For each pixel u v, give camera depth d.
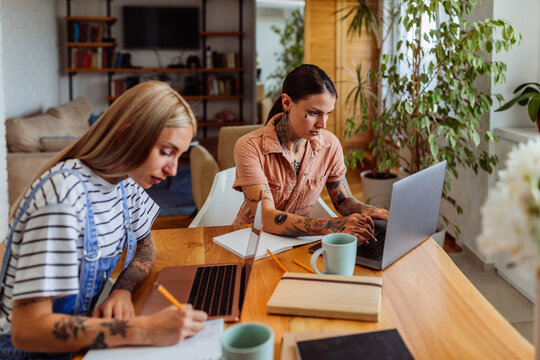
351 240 1.25
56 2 7.48
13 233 1.01
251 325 0.85
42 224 0.98
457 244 3.43
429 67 2.93
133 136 1.04
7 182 3.71
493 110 2.93
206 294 1.17
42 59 6.65
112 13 7.69
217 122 8.02
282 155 1.72
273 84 7.88
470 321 1.04
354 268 1.32
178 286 1.22
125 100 1.05
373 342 0.91
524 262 0.69
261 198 1.64
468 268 3.08
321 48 6.07
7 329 1.12
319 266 1.33
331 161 1.86
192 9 7.77
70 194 1.02
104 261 1.17
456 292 1.17
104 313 1.06
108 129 1.07
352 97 6.19
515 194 0.69
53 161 1.10
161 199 5.02
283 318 1.07
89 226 1.07
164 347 0.95
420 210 1.42
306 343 0.91
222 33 7.75
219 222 2.00
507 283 2.85
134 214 1.36
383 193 3.87
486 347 0.94
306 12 5.98
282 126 1.72
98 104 7.83
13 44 5.46
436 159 2.82
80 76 7.73
